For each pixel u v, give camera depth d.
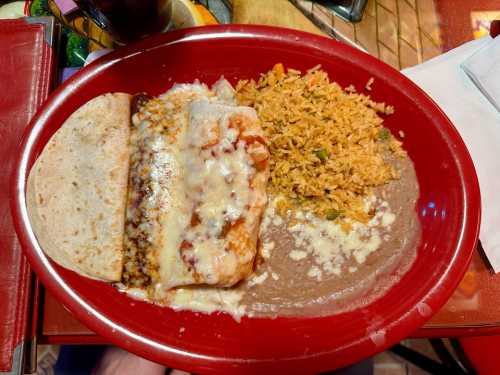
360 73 0.33
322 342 0.29
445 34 0.38
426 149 0.32
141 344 0.28
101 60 0.32
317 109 0.33
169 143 0.31
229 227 0.28
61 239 0.30
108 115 0.32
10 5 0.39
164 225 0.30
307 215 0.33
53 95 0.32
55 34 0.36
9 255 0.31
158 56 0.32
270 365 0.28
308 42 0.32
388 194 0.33
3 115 0.34
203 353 0.28
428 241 0.31
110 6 0.29
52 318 0.32
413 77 0.34
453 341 0.41
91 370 0.39
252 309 0.31
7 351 0.30
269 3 0.37
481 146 0.33
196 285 0.30
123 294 0.30
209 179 0.29
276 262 0.32
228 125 0.30
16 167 0.31
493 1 0.38
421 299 0.28
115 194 0.30
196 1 0.38
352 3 0.37
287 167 0.32
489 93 0.33
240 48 0.33
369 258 0.32
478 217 0.30
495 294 0.32
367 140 0.33
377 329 0.28
